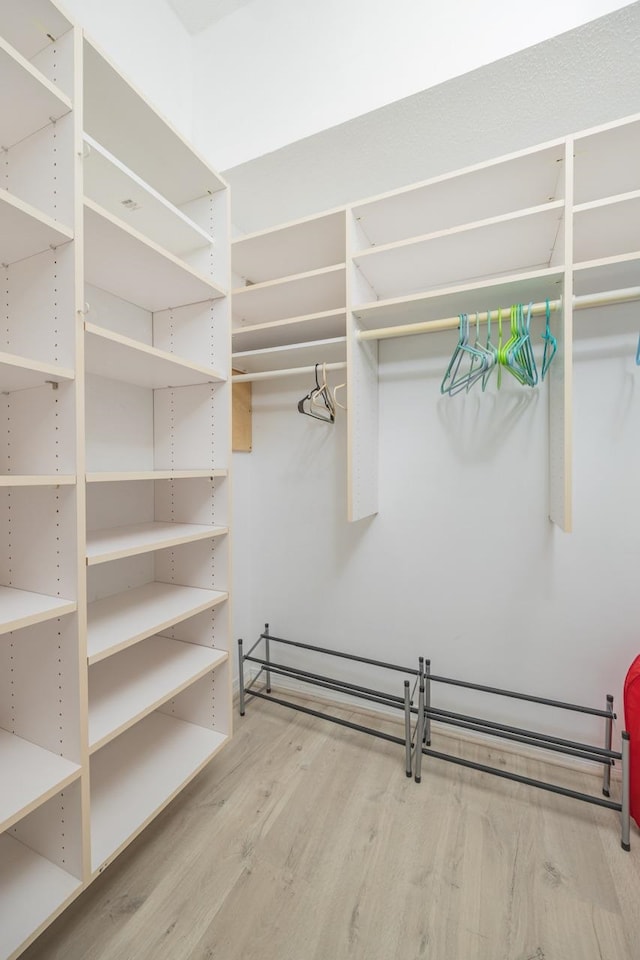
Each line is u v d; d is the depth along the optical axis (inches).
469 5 50.9
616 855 48.3
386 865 46.8
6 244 36.7
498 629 69.5
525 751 66.7
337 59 59.2
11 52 30.3
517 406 67.7
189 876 45.2
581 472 63.5
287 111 62.7
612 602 62.8
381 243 69.1
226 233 57.4
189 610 51.3
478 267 64.3
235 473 84.4
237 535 85.2
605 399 61.9
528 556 67.4
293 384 85.3
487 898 43.2
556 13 46.2
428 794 57.4
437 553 73.4
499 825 52.4
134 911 41.5
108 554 39.8
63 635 37.6
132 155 51.1
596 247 59.2
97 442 55.7
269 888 44.1
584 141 48.3
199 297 58.2
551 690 66.4
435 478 73.2
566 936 39.8
